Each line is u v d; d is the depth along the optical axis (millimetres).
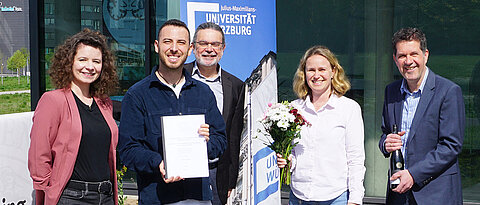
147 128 3014
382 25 6004
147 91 3045
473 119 5891
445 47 5871
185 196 3049
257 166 4754
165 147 2863
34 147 3059
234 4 4688
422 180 3203
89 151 3131
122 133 2994
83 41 3184
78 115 3143
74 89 3223
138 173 3006
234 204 4637
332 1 6082
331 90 3539
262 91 4844
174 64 3025
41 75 6012
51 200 3059
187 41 3053
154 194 3000
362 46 6070
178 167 2861
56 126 3090
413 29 3285
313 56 3461
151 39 6105
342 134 3447
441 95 3232
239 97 4383
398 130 3406
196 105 3125
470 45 5812
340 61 6117
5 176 3592
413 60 3234
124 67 6195
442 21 5852
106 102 3381
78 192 3092
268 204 4887
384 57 6035
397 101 3453
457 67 5867
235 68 4656
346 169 3463
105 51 3312
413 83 3344
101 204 3172
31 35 5953
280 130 3480
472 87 5855
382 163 6113
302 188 3525
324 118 3469
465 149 5957
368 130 6125
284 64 6207
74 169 3104
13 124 3676
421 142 3264
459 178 3299
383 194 6129
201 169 2887
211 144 3059
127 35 6176
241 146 4641
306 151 3512
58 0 6047
